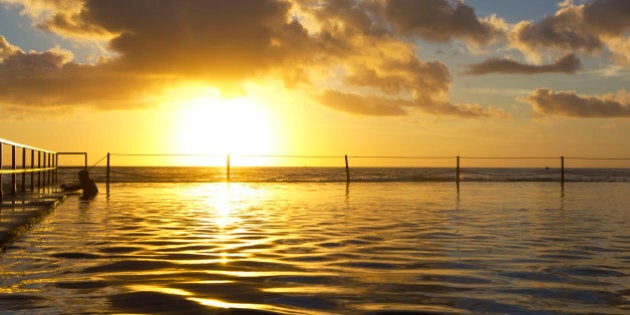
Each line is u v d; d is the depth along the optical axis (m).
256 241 7.52
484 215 11.14
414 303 4.19
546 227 9.13
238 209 12.56
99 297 4.30
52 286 4.68
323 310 3.97
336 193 18.98
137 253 6.48
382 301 4.25
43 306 4.01
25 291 4.49
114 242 7.35
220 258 6.16
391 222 9.87
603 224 9.57
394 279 5.05
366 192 19.64
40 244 7.10
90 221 9.90
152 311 3.90
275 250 6.74
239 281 4.95
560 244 7.25
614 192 19.80
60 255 6.28
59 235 8.00
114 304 4.09
